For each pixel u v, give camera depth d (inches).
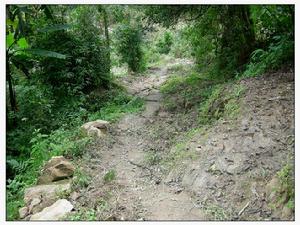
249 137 197.6
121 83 531.2
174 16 358.6
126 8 514.3
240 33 364.8
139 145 271.3
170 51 844.0
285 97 215.9
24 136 307.4
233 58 391.9
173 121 310.7
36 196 191.5
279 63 260.4
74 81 407.5
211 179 184.9
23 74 416.5
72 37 412.8
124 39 634.2
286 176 159.9
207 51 478.0
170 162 224.4
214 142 211.3
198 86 387.9
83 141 258.2
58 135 289.9
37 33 402.9
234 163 186.1
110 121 326.3
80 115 353.1
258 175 171.9
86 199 183.2
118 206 175.2
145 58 726.5
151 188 198.7
